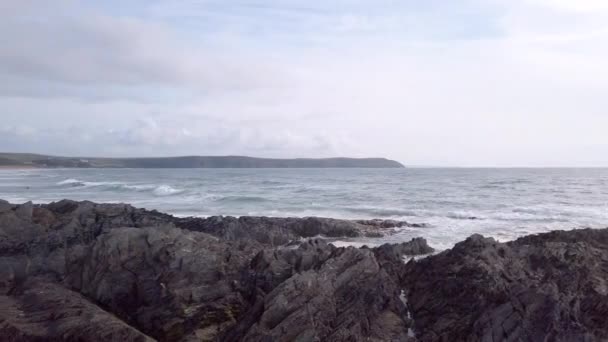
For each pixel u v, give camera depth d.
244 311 18.50
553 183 99.94
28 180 113.75
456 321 15.83
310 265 20.03
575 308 14.77
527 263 20.16
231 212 48.56
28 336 16.22
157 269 19.95
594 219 42.19
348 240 33.53
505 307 14.87
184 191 74.94
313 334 15.09
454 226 38.44
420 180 118.00
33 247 24.58
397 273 20.17
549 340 13.51
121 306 19.73
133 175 161.75
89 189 81.50
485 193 71.88
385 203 56.56
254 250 23.64
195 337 17.33
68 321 16.58
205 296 18.64
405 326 16.50
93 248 21.34
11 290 20.89
